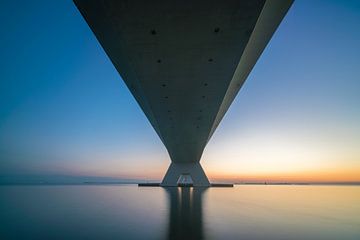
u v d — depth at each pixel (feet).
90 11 35.88
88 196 62.59
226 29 34.91
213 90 54.90
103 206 37.68
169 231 19.04
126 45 38.34
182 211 31.60
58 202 44.98
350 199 58.34
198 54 40.57
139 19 33.06
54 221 23.82
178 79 49.34
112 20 33.45
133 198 54.75
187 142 112.98
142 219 24.89
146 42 37.52
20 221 24.00
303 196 70.23
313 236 17.75
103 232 18.79
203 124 84.94
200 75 47.62
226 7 31.27
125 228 20.21
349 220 25.35
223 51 39.73
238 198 56.85
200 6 31.12
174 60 42.34
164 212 30.50
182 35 36.01
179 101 62.23
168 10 31.68
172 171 153.99
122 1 30.32
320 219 25.91
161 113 72.23
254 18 32.83
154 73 46.83
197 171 152.15
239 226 21.18
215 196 62.90
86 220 24.45
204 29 34.91
